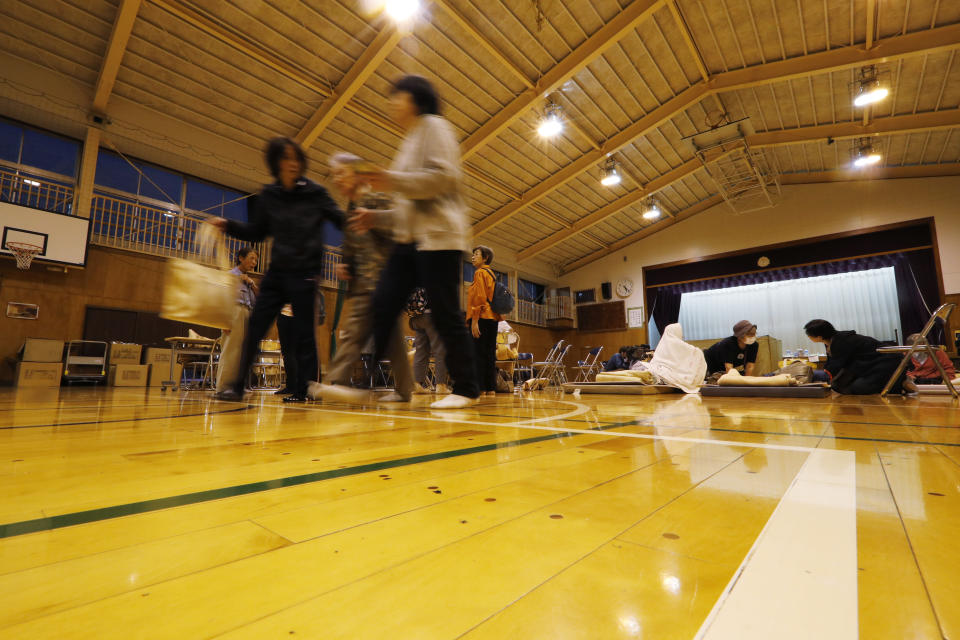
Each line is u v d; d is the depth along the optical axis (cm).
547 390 625
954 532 44
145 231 702
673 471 76
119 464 82
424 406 241
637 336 1345
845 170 1077
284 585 35
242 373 228
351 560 40
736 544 42
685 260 1294
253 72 642
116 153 686
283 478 71
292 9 579
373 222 164
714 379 446
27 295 597
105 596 32
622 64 763
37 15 535
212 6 557
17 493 61
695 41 729
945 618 28
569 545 43
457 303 195
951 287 959
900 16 643
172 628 28
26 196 614
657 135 949
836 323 1099
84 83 621
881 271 1060
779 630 27
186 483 68
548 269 1459
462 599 32
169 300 213
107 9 537
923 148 920
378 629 28
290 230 219
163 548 42
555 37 692
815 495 59
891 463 80
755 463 82
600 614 30
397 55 668
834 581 34
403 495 61
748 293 1221
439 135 160
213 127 718
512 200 1057
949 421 158
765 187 1084
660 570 37
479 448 101
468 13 633
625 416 184
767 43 728
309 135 724
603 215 1183
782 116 880
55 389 466
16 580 35
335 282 893
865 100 717
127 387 566
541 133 802
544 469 78
